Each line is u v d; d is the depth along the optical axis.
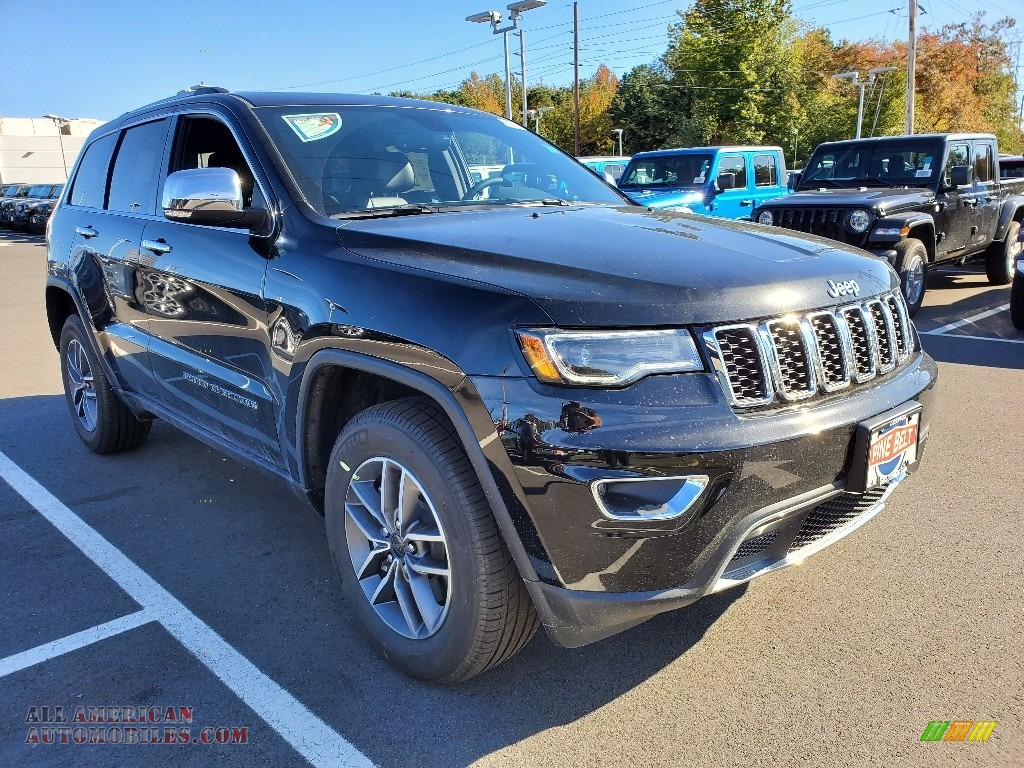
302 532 3.66
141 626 2.88
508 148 3.72
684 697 2.44
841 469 2.26
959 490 3.96
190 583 3.20
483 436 2.06
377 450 2.42
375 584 2.61
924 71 49.69
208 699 2.46
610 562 2.01
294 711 2.40
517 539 2.07
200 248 3.17
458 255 2.35
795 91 46.03
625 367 2.00
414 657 2.45
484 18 24.59
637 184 13.13
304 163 3.01
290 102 3.34
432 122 3.60
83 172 4.57
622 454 1.93
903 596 2.98
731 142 44.81
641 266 2.22
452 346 2.12
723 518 2.04
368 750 2.24
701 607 2.96
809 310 2.26
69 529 3.70
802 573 3.17
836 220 8.40
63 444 4.93
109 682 2.55
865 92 49.59
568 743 2.25
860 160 9.91
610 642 2.75
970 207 9.70
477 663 2.31
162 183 3.66
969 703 2.37
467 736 2.29
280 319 2.70
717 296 2.12
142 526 3.73
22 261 19.34
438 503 2.24
